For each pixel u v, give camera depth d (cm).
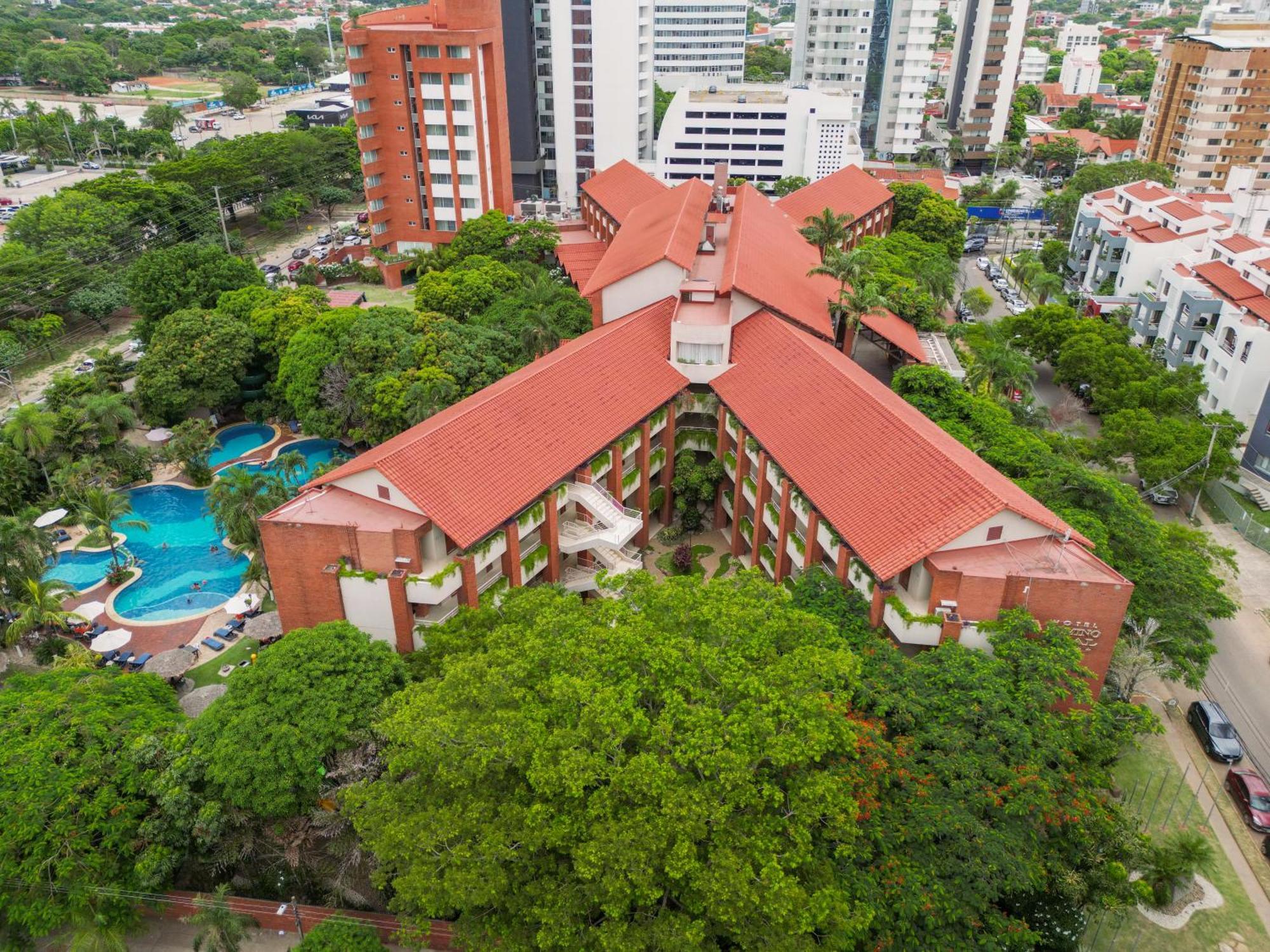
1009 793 3881
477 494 5516
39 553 6316
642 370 6969
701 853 3359
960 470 5081
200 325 8962
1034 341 9975
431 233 13325
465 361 8106
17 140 18700
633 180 12912
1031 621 4619
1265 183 16212
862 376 6612
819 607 5047
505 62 16600
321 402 8594
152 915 4453
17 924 4172
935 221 12744
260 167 15450
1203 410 9269
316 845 4394
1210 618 6106
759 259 8219
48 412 8431
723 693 3762
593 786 3519
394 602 5272
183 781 4253
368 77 12419
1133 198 12519
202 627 6400
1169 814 4919
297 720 4309
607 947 3125
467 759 3556
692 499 7175
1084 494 5891
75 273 11306
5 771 4256
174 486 8175
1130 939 4278
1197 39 16238
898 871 3609
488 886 3309
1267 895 4497
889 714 4303
